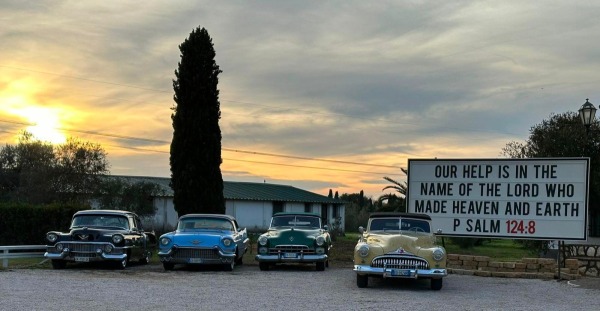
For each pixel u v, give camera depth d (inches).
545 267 730.8
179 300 462.6
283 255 722.2
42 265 743.1
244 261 864.9
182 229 752.3
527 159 752.3
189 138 999.0
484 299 520.7
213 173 1008.2
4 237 882.8
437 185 794.2
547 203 738.2
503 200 760.3
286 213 815.1
